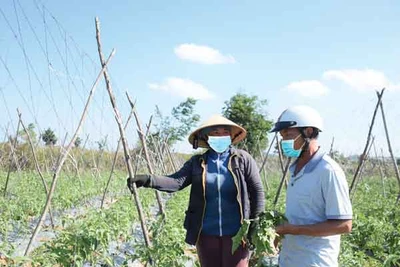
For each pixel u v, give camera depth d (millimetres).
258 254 3289
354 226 7359
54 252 4781
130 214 8711
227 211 4516
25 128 9578
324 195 2988
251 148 31625
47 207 5742
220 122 4535
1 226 7688
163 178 4633
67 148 5883
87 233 5059
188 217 4668
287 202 3305
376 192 13492
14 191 12805
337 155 15023
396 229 7523
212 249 4547
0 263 4887
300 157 3170
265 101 37312
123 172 20109
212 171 4559
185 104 31109
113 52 5859
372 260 6176
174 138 30672
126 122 7148
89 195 13602
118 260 6848
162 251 5000
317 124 3102
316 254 3053
